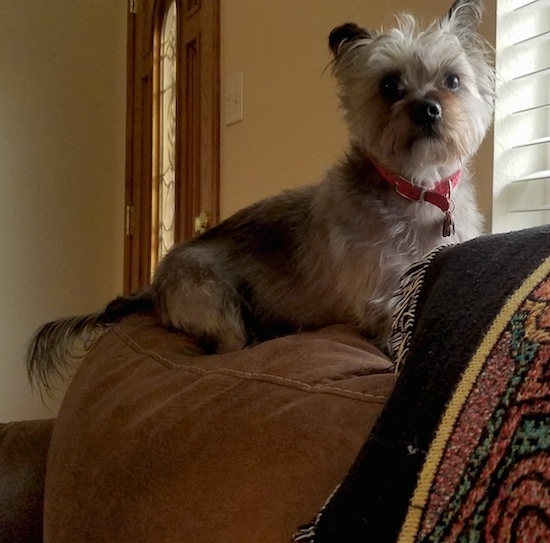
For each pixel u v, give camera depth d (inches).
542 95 59.7
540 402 20.7
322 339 43.4
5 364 132.4
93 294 139.3
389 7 67.5
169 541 32.2
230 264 70.9
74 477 43.0
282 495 29.2
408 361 26.6
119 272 139.8
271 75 85.2
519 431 20.6
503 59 57.7
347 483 25.1
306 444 30.4
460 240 57.9
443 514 21.1
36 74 131.7
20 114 131.0
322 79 74.5
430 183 58.7
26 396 133.8
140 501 35.0
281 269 68.1
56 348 76.1
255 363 40.3
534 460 19.6
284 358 39.4
